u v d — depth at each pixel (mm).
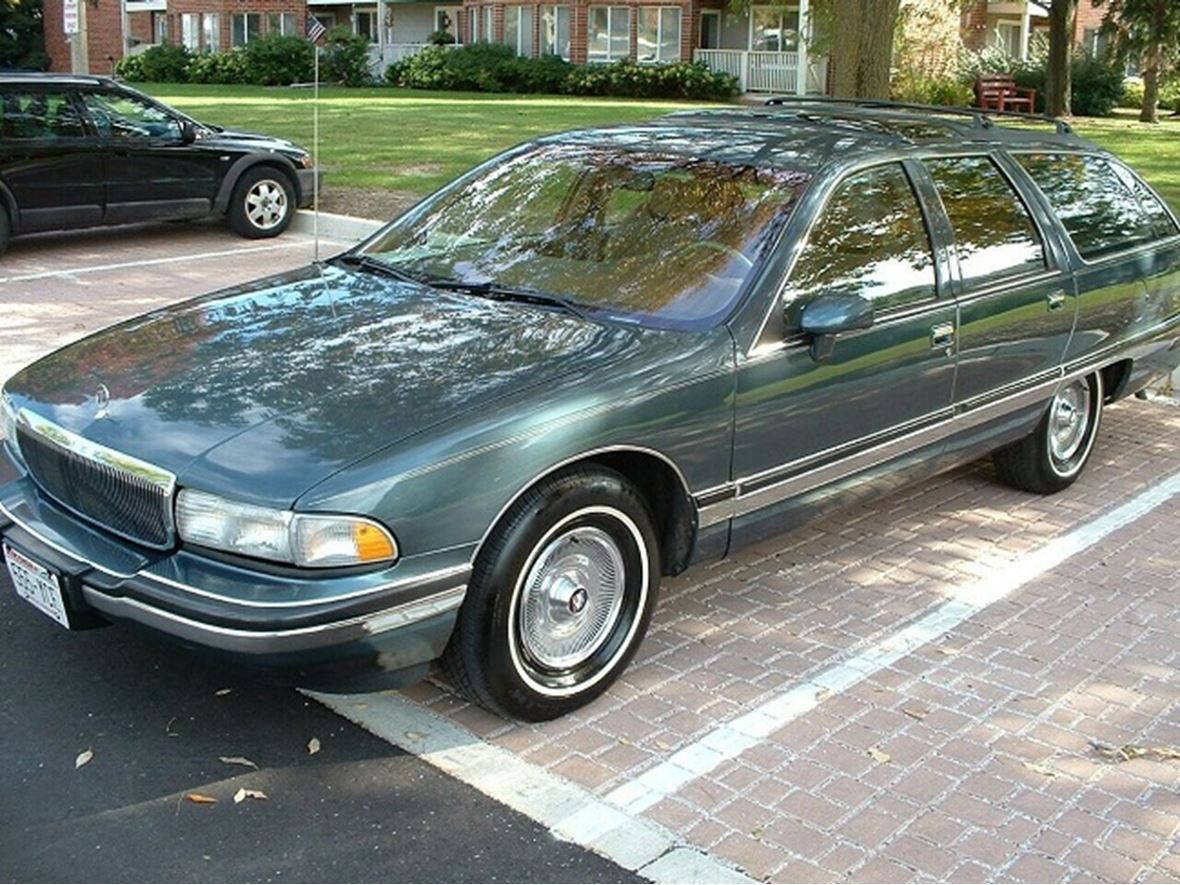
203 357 4246
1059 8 29969
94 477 3865
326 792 3701
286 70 41719
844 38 11586
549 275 4777
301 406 3838
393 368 4055
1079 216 6141
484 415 3764
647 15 38594
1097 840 3570
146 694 4219
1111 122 29312
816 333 4441
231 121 24344
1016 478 6273
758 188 4832
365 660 3594
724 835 3539
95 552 3805
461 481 3645
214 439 3721
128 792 3684
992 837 3568
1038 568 5473
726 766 3883
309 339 4332
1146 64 29219
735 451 4383
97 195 12242
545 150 5539
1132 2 28938
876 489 5090
